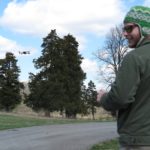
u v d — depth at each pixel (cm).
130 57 426
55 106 7431
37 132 2661
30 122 3666
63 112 7650
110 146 1856
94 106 8012
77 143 2028
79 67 7950
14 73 7656
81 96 7881
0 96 7594
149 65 423
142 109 420
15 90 7662
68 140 2180
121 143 425
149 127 416
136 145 414
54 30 7812
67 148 1811
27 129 2897
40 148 1802
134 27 447
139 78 420
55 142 2059
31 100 7600
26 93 7994
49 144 1961
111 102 423
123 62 428
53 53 7725
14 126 3108
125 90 416
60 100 7494
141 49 431
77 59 7931
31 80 7638
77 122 4147
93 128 3238
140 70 421
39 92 7494
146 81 421
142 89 421
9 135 2408
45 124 3528
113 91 420
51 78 7581
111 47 7975
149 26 444
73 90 7731
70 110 7562
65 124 3681
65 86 7700
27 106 7625
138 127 417
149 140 412
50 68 7694
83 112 7781
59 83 7538
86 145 1931
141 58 423
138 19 445
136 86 418
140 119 418
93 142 2081
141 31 445
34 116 5050
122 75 421
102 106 436
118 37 7269
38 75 7656
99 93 445
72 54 7925
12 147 1828
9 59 7662
